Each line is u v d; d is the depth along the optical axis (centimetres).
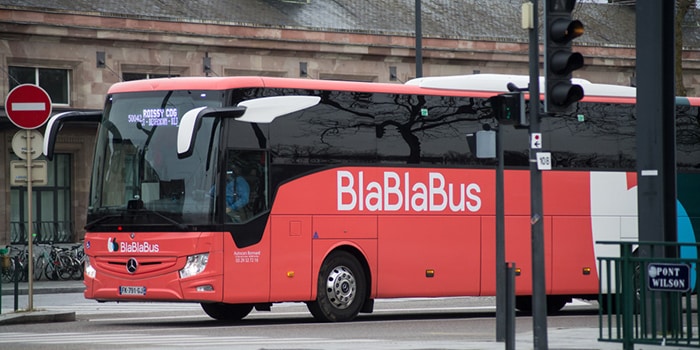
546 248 2977
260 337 2281
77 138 5347
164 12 5472
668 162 2150
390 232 2759
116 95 2686
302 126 2664
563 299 3250
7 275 4606
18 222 5266
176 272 2558
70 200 5369
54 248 4762
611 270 1881
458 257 2847
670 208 2145
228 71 5559
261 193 2606
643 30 2161
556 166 2992
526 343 2075
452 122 2858
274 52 5647
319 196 2673
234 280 2566
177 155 2541
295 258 2641
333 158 2697
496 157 2130
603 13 7000
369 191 2738
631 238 3069
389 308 3350
